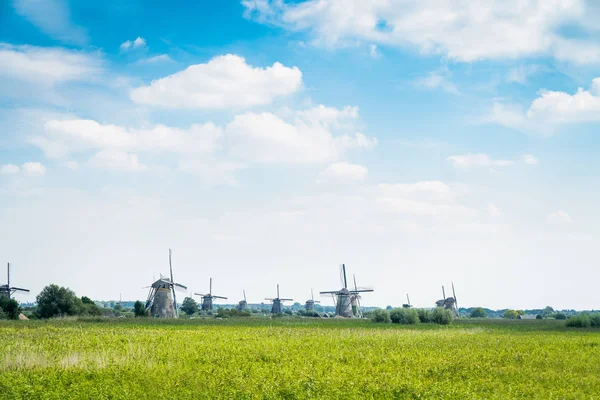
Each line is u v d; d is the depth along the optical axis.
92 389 21.42
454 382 25.00
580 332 63.25
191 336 47.41
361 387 23.12
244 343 40.94
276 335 50.28
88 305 110.31
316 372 26.19
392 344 41.72
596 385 24.48
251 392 21.69
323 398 20.89
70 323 72.44
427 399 21.06
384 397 21.50
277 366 28.47
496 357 33.50
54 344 38.56
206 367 27.34
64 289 101.25
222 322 82.44
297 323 82.31
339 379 24.31
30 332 52.25
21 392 21.16
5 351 32.31
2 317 89.12
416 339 46.50
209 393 21.20
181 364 28.59
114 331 54.75
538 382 25.06
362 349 37.44
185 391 21.28
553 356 34.50
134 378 23.98
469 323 95.19
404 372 26.94
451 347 39.81
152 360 29.58
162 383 22.84
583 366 30.39
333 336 48.78
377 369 27.55
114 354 31.22
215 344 39.75
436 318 92.00
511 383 24.38
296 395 21.27
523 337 50.62
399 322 90.00
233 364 28.48
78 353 32.47
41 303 98.50
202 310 162.38
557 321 111.12
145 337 45.38
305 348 37.84
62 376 24.23
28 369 26.69
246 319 99.94
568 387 23.88
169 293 108.06
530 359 32.81
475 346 40.41
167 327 64.19
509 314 185.50
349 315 127.12
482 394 22.19
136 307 107.62
